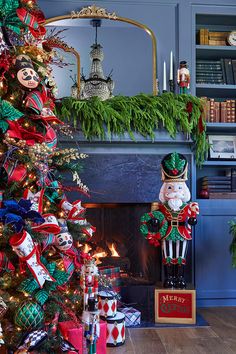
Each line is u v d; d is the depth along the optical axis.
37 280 1.57
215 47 3.61
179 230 2.89
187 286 2.98
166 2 3.58
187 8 3.57
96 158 3.20
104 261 3.29
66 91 3.61
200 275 3.37
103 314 2.45
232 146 3.64
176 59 3.57
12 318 1.65
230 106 3.60
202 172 3.79
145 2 3.58
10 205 1.55
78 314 2.04
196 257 3.36
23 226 1.57
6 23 1.82
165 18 3.59
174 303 2.87
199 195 3.49
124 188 3.22
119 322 2.44
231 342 2.49
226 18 3.70
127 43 3.63
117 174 3.21
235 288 3.39
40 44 2.03
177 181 2.89
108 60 3.63
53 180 2.01
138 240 3.35
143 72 3.61
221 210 3.39
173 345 2.44
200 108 3.26
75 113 3.10
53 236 1.76
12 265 1.62
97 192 3.19
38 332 1.62
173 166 2.87
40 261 1.62
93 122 3.09
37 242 1.65
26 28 1.92
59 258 1.85
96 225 3.37
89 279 1.94
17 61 1.76
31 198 1.71
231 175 3.54
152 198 3.23
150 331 2.71
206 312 3.19
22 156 1.71
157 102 3.16
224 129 3.72
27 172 1.76
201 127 3.25
